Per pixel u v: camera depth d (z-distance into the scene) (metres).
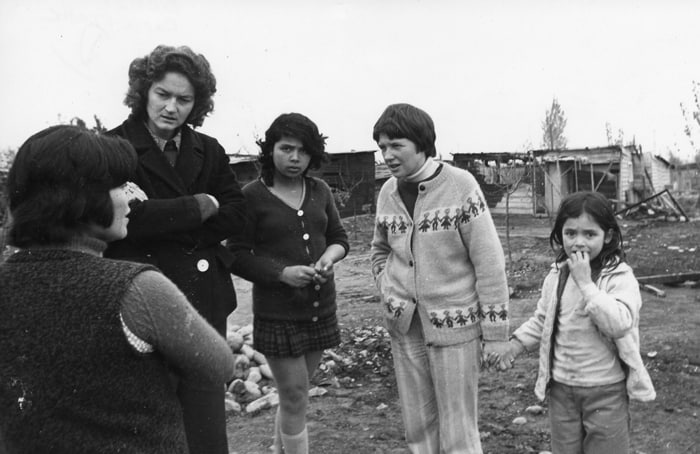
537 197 26.03
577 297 2.59
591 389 2.53
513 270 11.59
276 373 3.00
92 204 1.46
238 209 2.54
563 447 2.65
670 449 3.47
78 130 1.50
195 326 1.50
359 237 19.77
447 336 2.71
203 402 2.19
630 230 17.72
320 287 3.04
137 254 2.27
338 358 5.43
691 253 12.41
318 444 3.72
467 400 2.77
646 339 5.82
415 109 2.69
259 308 3.00
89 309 1.34
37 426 1.33
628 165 25.67
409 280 2.79
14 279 1.40
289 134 2.91
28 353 1.34
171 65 2.33
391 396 4.57
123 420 1.36
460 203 2.67
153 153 2.36
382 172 28.77
